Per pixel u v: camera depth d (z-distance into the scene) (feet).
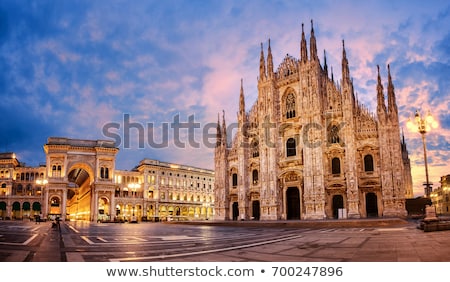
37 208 433.89
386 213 195.21
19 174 453.58
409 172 266.57
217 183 276.21
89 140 382.22
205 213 481.87
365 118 212.43
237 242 69.46
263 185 241.55
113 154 383.65
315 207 214.69
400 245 55.98
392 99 204.54
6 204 427.33
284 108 248.32
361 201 206.69
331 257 44.06
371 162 207.92
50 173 361.10
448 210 367.45
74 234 98.43
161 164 447.42
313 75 229.04
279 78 254.06
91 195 378.12
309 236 85.71
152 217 412.16
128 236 89.61
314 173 218.59
